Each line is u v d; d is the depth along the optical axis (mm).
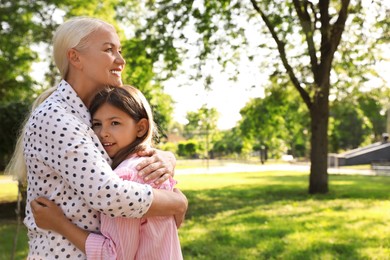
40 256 1910
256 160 61156
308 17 14656
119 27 16531
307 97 16062
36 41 14344
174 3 13719
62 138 1820
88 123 2023
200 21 14406
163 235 1926
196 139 67625
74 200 1893
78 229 1867
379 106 19656
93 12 15781
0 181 22672
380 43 14992
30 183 1973
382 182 21672
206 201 14492
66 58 2084
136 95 2107
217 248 7270
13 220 10805
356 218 10172
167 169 2020
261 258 6617
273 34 14977
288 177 26703
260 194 16500
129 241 1859
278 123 22266
